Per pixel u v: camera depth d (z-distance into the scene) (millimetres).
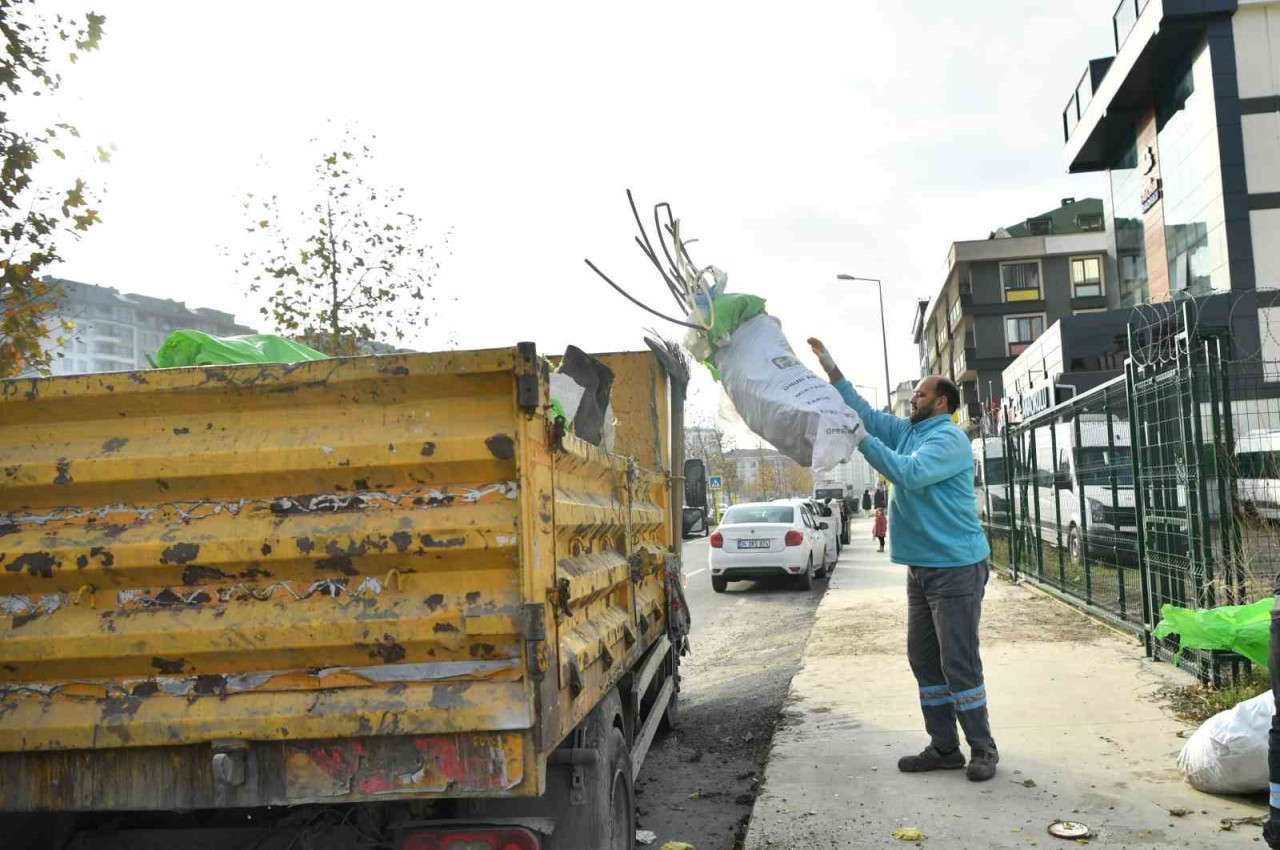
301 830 3199
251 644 2756
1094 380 26484
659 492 5820
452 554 2736
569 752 3119
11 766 2869
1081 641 8406
